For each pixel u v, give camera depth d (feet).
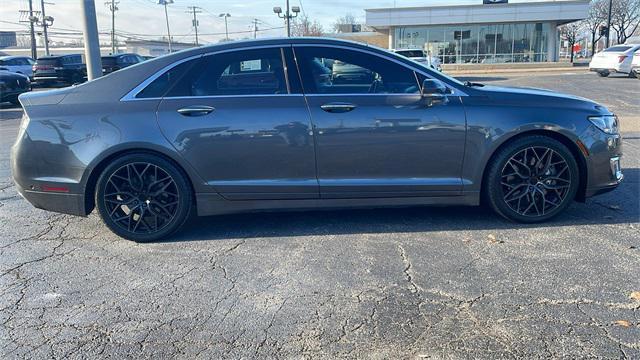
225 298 11.57
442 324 10.27
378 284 12.02
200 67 14.92
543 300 11.09
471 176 15.08
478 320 10.38
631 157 24.66
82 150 14.48
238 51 15.03
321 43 15.10
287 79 14.85
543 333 9.86
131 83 14.85
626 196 18.38
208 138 14.53
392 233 15.20
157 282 12.44
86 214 15.03
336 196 15.02
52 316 10.94
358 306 11.05
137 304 11.39
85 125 14.51
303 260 13.48
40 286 12.35
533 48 131.95
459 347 9.50
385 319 10.51
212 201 14.94
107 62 84.38
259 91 14.80
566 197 15.46
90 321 10.72
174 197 14.92
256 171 14.76
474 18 128.98
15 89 59.21
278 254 13.92
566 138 15.17
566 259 13.10
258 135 14.56
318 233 15.38
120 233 14.99
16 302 11.58
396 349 9.49
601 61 83.30
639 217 16.10
